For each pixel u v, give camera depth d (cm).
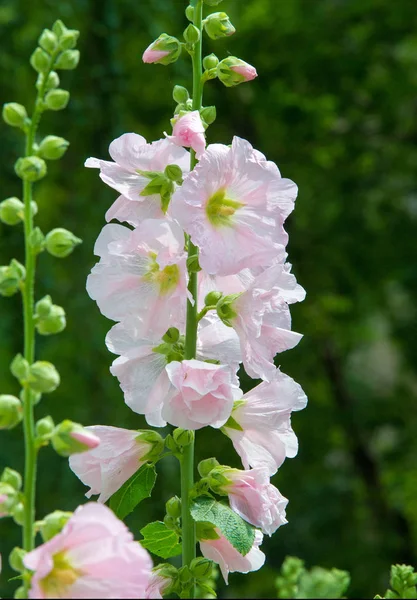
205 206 278
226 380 272
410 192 1408
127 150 295
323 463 1400
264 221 281
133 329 281
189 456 298
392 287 1457
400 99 1371
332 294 1399
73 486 902
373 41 1334
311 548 1287
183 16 1038
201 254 271
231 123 1376
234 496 288
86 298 949
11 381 1023
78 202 996
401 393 1438
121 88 954
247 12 1334
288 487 1356
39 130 1003
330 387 1430
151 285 282
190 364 270
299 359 1397
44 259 942
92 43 934
